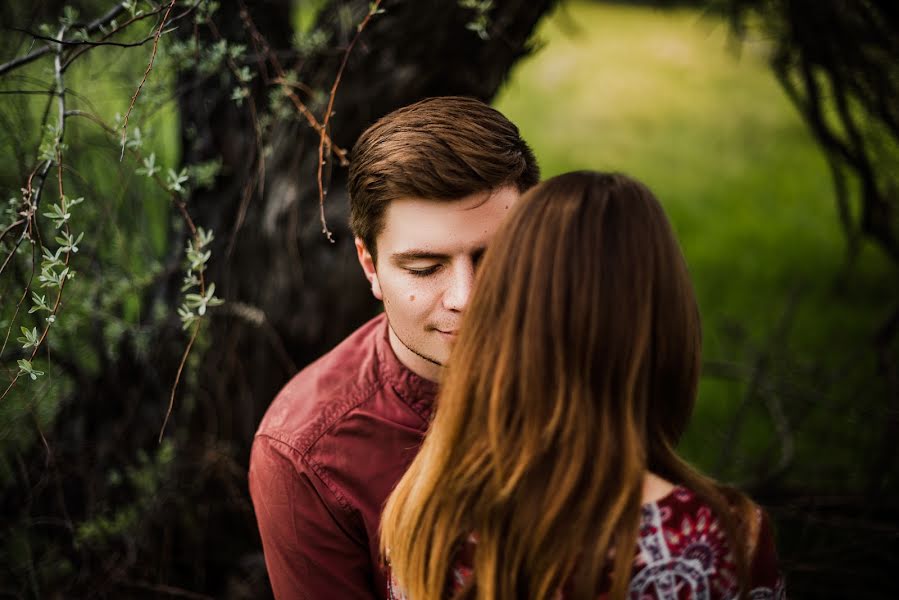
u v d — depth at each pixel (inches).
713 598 36.9
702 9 94.8
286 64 73.4
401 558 41.8
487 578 38.4
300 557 52.2
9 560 73.7
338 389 52.9
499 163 45.6
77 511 78.7
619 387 37.3
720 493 38.3
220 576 83.4
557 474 37.3
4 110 66.4
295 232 72.6
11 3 71.6
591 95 331.9
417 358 51.6
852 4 78.6
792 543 94.9
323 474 51.3
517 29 68.4
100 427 79.5
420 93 68.3
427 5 65.4
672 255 37.7
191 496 80.3
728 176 269.4
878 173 88.5
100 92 76.5
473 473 39.3
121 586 77.3
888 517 96.4
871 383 126.8
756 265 205.5
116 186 72.0
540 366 37.5
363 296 76.2
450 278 47.1
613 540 36.5
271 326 76.3
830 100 88.4
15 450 69.2
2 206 62.6
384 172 45.9
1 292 62.1
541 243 37.6
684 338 38.2
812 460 121.7
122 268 73.0
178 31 69.2
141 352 75.5
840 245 216.1
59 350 72.7
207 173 70.5
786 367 128.5
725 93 347.3
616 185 37.9
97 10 72.7
